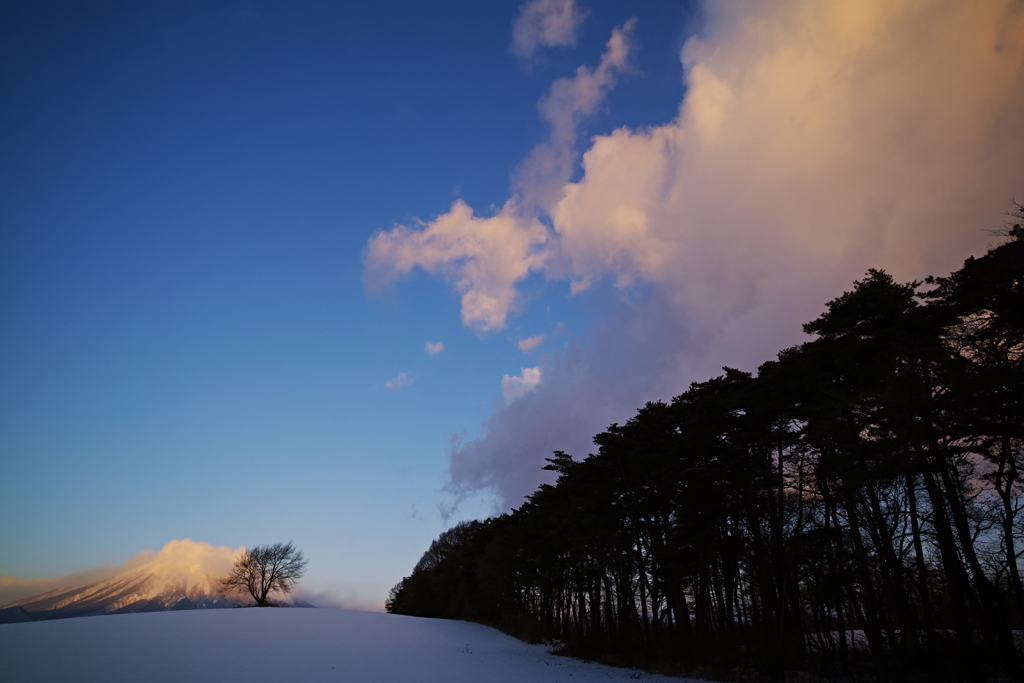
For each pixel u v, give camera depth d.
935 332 20.98
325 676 22.80
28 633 30.69
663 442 31.47
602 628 50.00
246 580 84.50
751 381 29.58
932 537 23.80
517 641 53.62
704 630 32.06
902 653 23.56
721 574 36.72
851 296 24.42
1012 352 19.16
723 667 28.36
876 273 24.31
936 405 20.27
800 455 27.23
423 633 47.00
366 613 63.16
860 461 23.31
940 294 21.64
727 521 32.31
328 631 40.31
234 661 25.30
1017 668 19.53
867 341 22.22
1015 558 22.62
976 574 21.08
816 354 24.09
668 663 30.44
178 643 29.70
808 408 24.12
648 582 38.00
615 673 29.19
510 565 66.38
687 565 31.47
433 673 25.42
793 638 26.44
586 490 38.66
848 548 25.38
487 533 76.31
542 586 59.16
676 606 33.03
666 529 34.50
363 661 27.78
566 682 24.81
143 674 21.36
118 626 35.41
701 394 33.44
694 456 30.59
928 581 24.64
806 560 26.27
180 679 20.72
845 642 25.11
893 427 20.97
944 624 22.61
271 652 28.67
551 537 49.12
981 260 19.88
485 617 77.69
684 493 30.52
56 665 22.44
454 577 92.56
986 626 20.59
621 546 38.78
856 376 22.05
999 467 21.56
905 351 20.44
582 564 46.44
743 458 28.08
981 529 23.91
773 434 27.25
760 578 28.73
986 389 18.64
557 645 46.94
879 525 23.86
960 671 20.16
